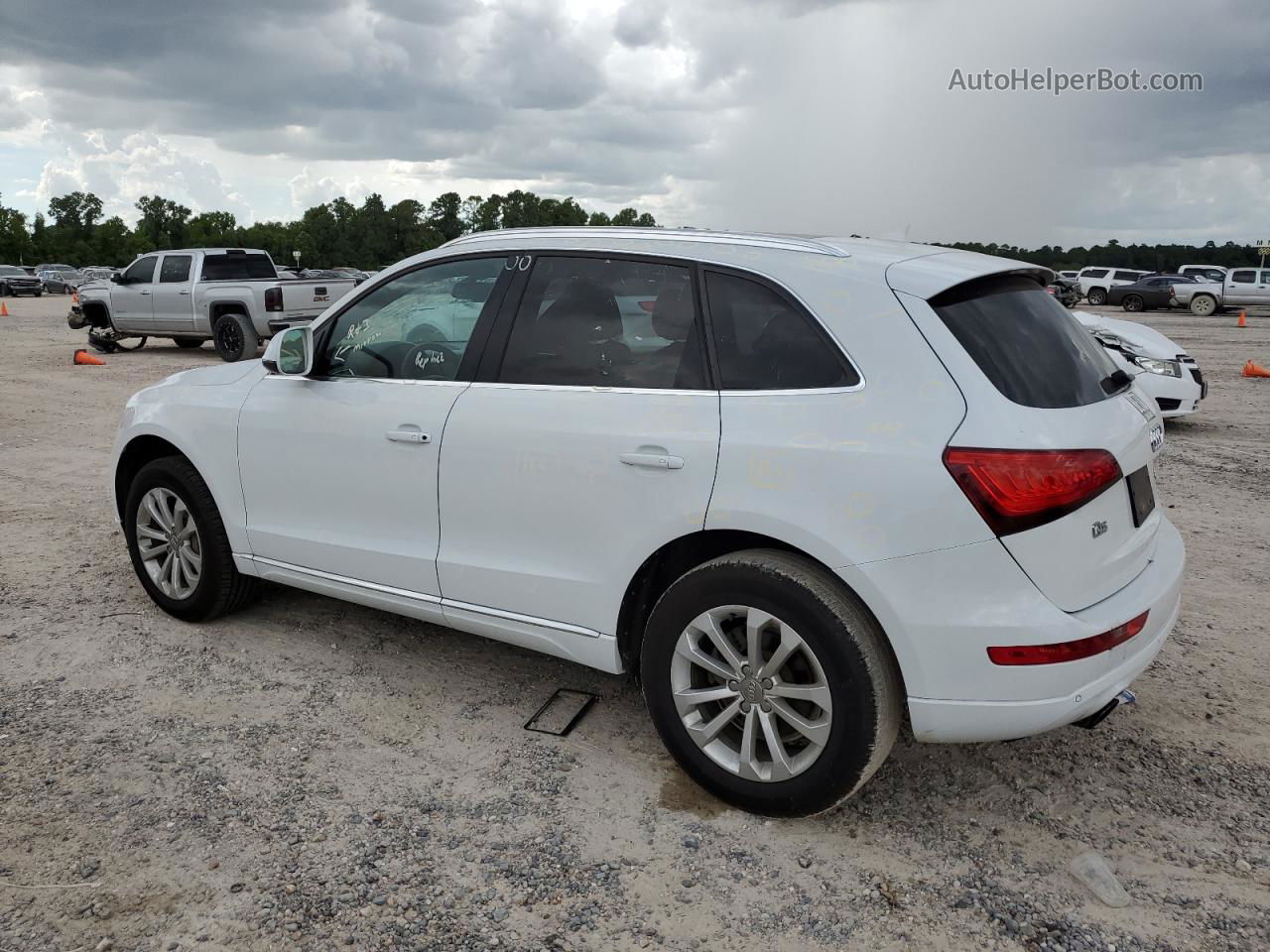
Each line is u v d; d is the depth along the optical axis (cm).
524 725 368
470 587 358
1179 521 655
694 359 310
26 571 530
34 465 801
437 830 300
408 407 369
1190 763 342
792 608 283
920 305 280
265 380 425
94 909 262
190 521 449
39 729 357
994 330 283
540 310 348
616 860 287
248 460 418
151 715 370
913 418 271
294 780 326
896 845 295
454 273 375
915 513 265
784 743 309
